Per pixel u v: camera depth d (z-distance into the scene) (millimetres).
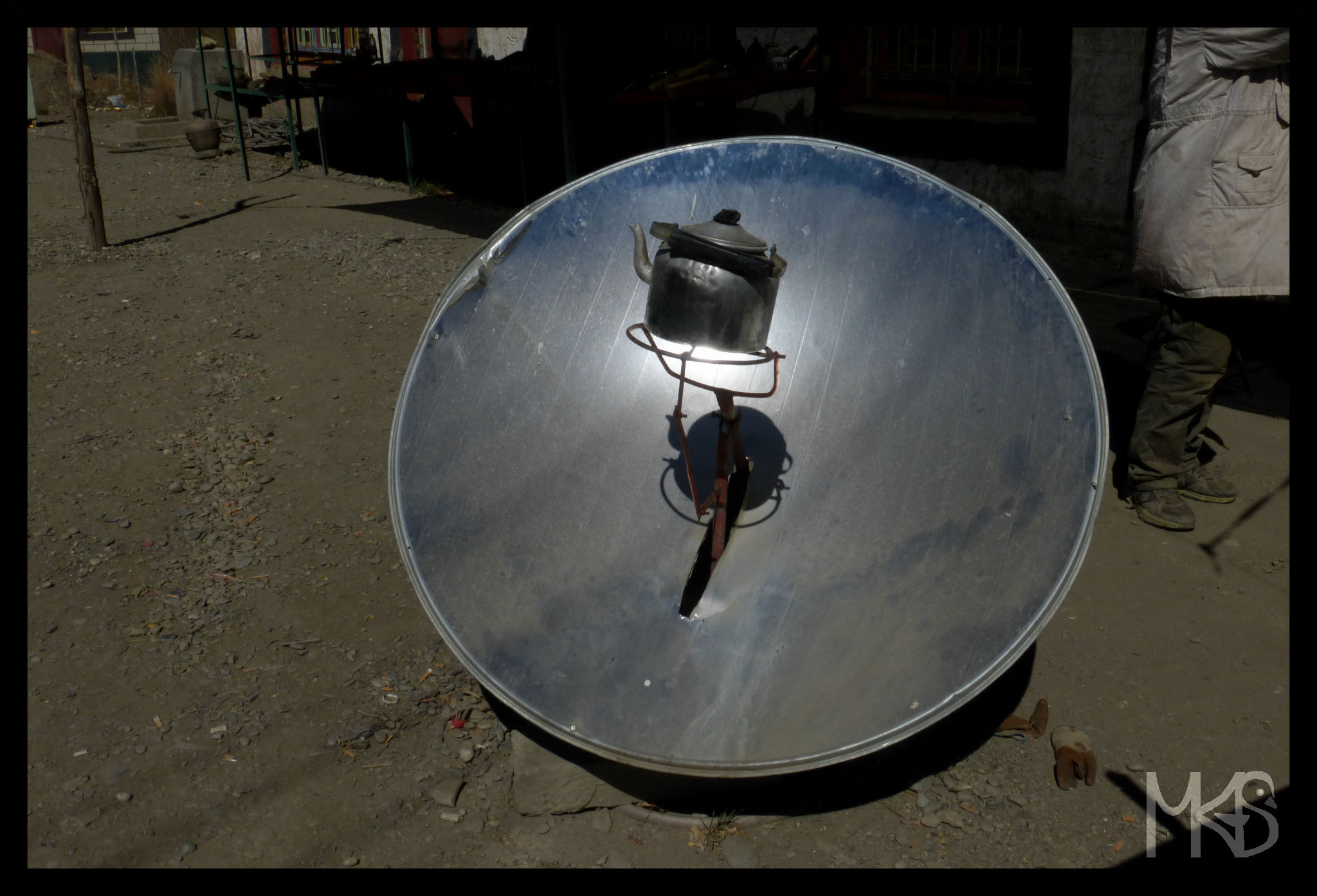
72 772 2744
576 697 2340
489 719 2967
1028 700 3006
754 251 2045
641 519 2609
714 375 2742
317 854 2510
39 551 3775
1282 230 3322
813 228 2777
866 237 2717
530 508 2611
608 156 6527
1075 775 2721
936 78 7621
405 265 7352
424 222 8836
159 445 4629
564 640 2432
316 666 3182
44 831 2553
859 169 2760
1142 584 3510
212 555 3777
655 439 2709
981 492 2375
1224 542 3707
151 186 10648
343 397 5105
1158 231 3516
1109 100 6488
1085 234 6887
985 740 2859
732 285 2049
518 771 2637
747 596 2457
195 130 12172
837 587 2408
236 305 6500
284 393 5160
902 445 2516
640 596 2496
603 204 2896
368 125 12359
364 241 8078
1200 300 3490
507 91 8562
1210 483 3955
